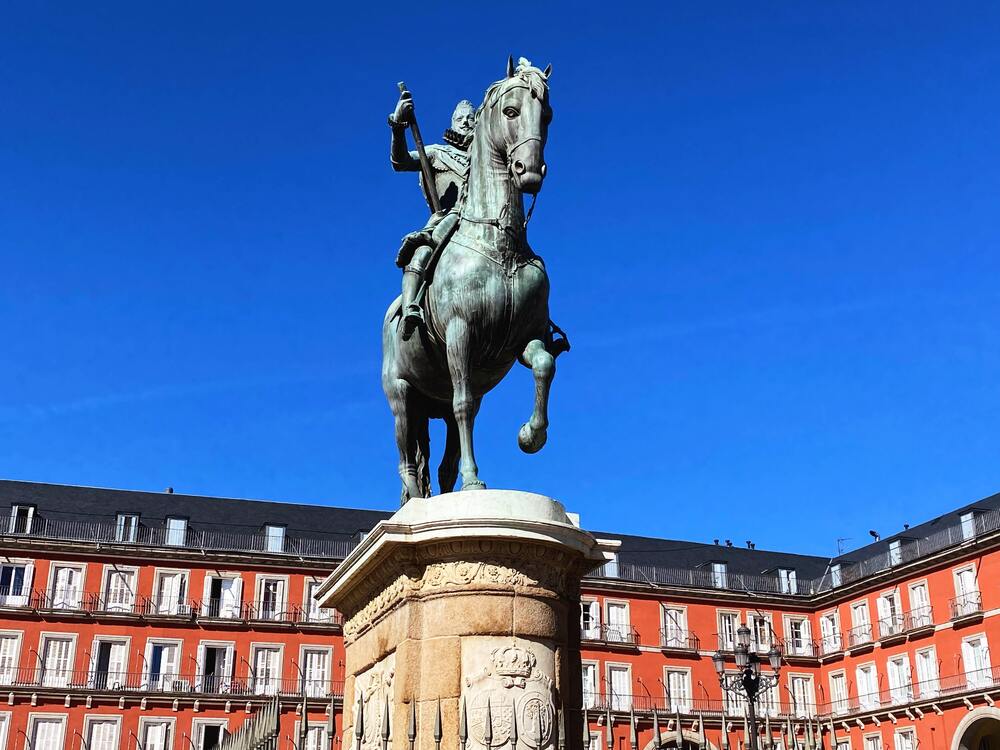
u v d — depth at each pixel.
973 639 34.09
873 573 38.69
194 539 38.50
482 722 4.03
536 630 4.22
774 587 43.31
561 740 4.12
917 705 34.97
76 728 33.44
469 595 4.20
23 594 34.56
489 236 4.65
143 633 35.12
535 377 4.55
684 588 40.78
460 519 4.23
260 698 35.03
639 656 39.16
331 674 36.34
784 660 40.53
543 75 4.73
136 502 40.16
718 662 14.38
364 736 4.62
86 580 35.28
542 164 4.56
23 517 36.59
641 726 37.31
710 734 38.00
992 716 32.22
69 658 34.19
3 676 33.31
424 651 4.21
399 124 5.28
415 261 4.83
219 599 36.44
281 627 36.38
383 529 4.28
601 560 4.54
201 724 34.47
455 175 5.29
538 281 4.70
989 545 33.94
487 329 4.60
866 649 38.78
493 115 4.73
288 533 40.38
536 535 4.25
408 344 4.99
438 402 5.36
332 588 5.22
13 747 32.69
